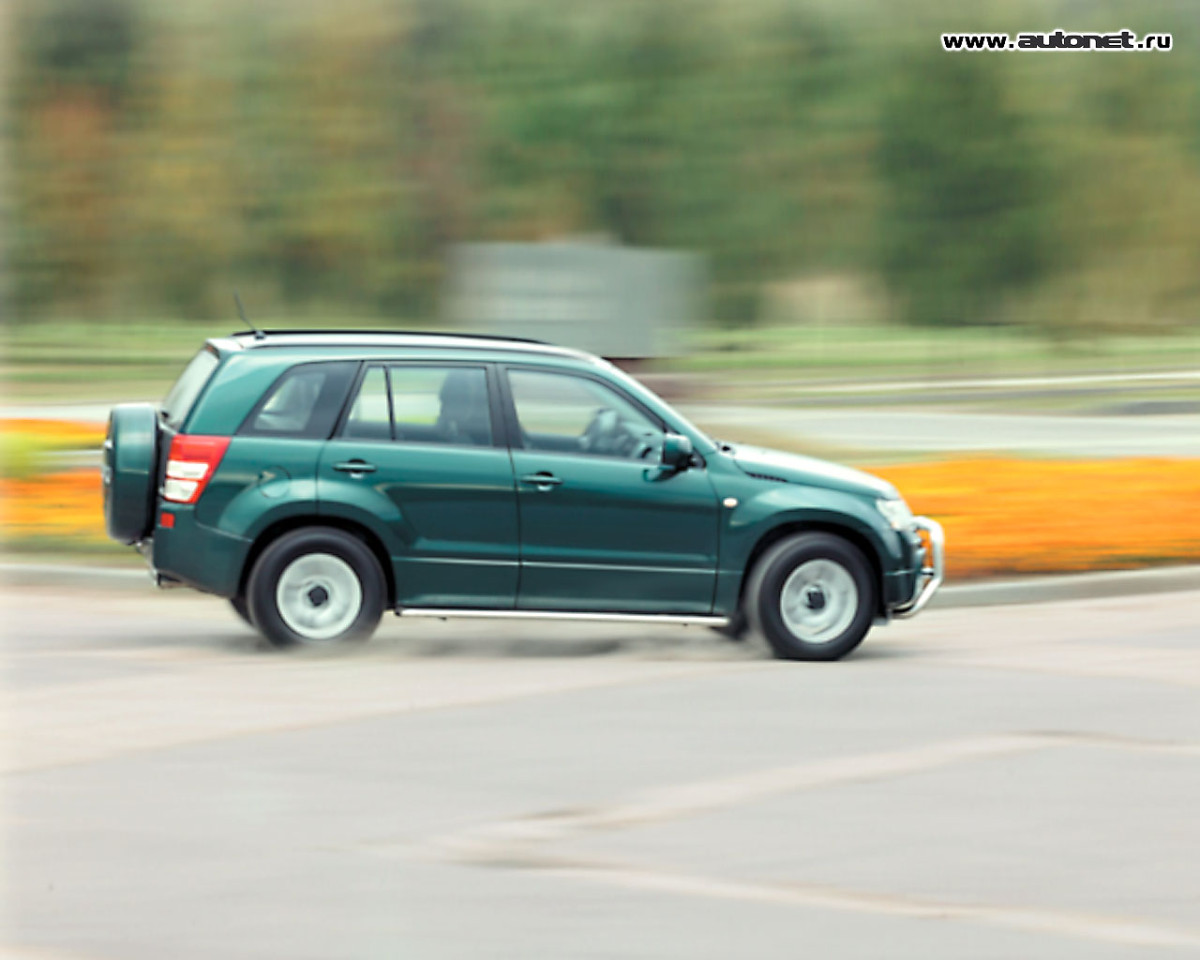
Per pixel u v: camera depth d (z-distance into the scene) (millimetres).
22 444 43344
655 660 23938
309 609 23188
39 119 165375
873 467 45188
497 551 23406
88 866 14023
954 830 15391
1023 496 39719
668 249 163250
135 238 166375
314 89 164250
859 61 161875
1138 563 32094
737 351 147125
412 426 23484
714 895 13438
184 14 166125
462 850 14617
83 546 32094
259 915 12805
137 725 19172
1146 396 89000
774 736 19094
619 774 17297
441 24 165875
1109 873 14125
